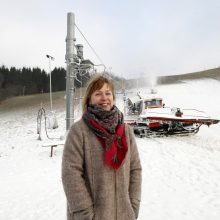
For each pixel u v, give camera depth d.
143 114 15.61
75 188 2.08
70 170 2.11
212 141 13.94
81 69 13.82
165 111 16.23
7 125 37.59
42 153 11.78
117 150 2.20
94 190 2.13
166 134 15.85
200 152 10.84
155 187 6.80
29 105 62.19
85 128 2.20
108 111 2.22
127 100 20.33
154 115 14.90
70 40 13.54
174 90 44.88
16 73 126.62
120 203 2.17
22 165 10.04
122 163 2.19
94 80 2.37
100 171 2.13
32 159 10.87
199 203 5.70
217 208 5.42
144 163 9.38
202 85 49.00
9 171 9.27
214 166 8.53
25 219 5.32
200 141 13.93
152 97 18.20
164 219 5.01
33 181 7.80
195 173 7.87
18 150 13.46
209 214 5.17
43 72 130.12
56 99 62.62
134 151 2.43
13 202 6.24
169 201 5.86
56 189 6.99
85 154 2.15
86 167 2.16
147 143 13.48
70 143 2.18
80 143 2.16
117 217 2.15
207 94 40.78
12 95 107.75
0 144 17.34
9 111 57.31
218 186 6.68
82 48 14.11
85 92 2.42
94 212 2.10
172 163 9.19
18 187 7.33
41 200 6.29
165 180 7.35
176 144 12.89
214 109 30.55
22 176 8.44
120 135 2.22
